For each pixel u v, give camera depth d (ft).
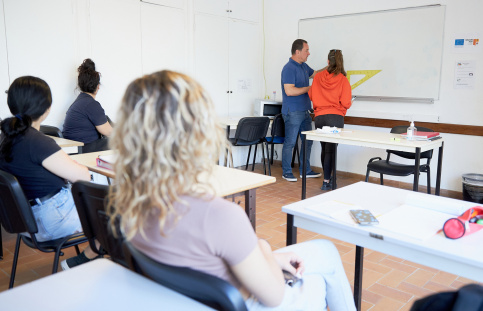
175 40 15.51
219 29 17.08
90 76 11.66
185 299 2.72
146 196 2.70
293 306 3.80
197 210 2.80
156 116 2.64
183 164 2.72
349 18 16.31
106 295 2.75
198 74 16.51
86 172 6.43
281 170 18.30
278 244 9.66
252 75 19.02
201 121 2.73
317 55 17.56
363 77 16.25
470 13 13.43
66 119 11.76
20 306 2.58
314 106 14.82
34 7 11.78
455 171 14.34
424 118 14.80
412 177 15.35
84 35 12.94
